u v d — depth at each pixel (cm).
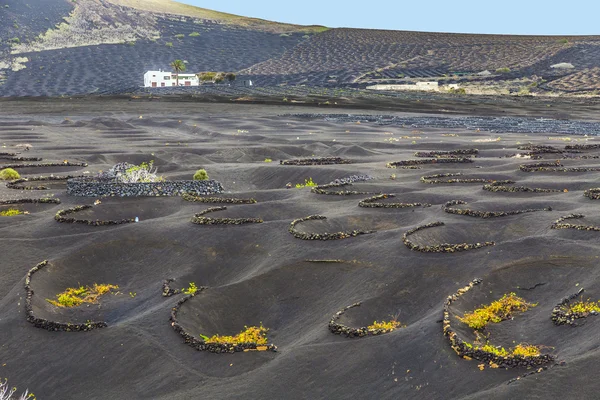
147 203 4694
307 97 16900
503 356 2458
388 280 3250
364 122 12075
